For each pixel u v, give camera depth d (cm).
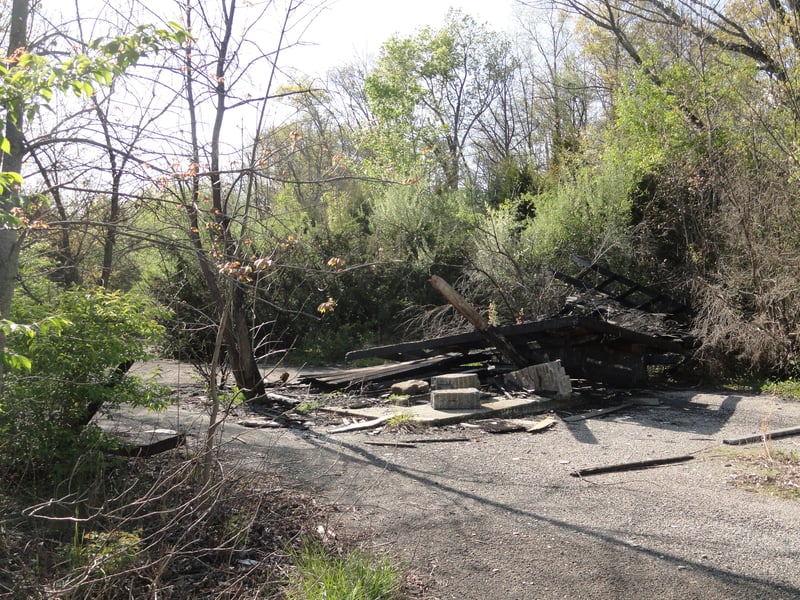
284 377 1093
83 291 617
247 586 447
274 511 571
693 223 1648
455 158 3472
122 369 652
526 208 2297
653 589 448
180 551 452
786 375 1324
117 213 586
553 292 1590
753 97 1698
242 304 1071
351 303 2111
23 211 455
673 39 1997
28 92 369
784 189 1392
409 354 1422
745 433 912
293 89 744
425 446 834
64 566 442
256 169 533
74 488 575
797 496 631
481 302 1822
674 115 1773
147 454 648
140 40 384
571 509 600
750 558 493
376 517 578
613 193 1838
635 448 827
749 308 1384
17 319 539
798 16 1578
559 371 1088
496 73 3916
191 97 623
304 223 1310
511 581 461
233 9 731
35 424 573
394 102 2878
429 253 2116
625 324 1352
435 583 458
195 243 610
